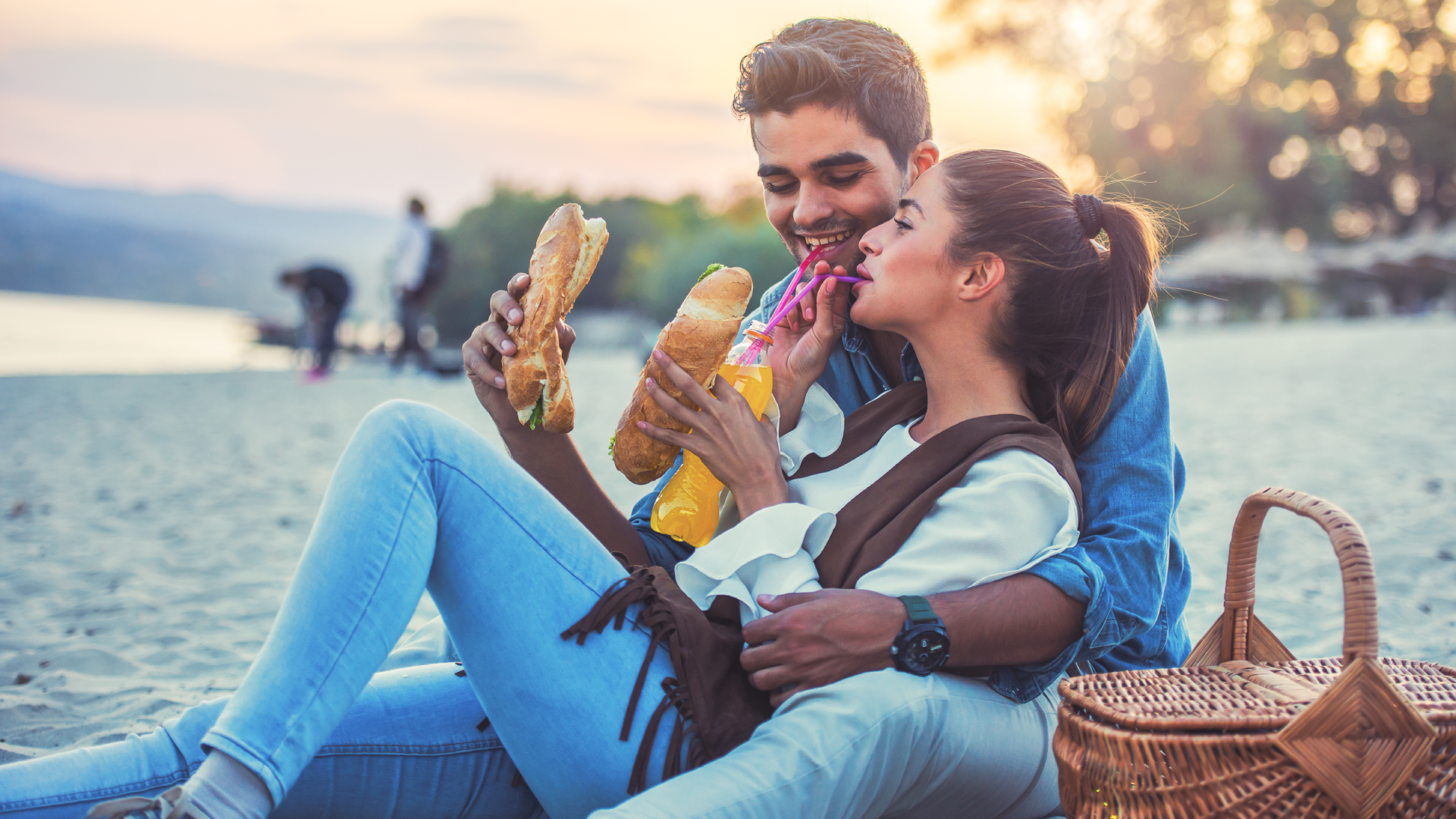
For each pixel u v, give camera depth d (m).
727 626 1.78
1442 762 1.34
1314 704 1.29
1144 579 1.75
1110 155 38.59
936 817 1.70
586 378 15.52
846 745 1.51
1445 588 3.80
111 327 43.75
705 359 1.75
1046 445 1.72
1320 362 15.31
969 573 1.62
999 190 1.79
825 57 2.06
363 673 1.50
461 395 12.67
